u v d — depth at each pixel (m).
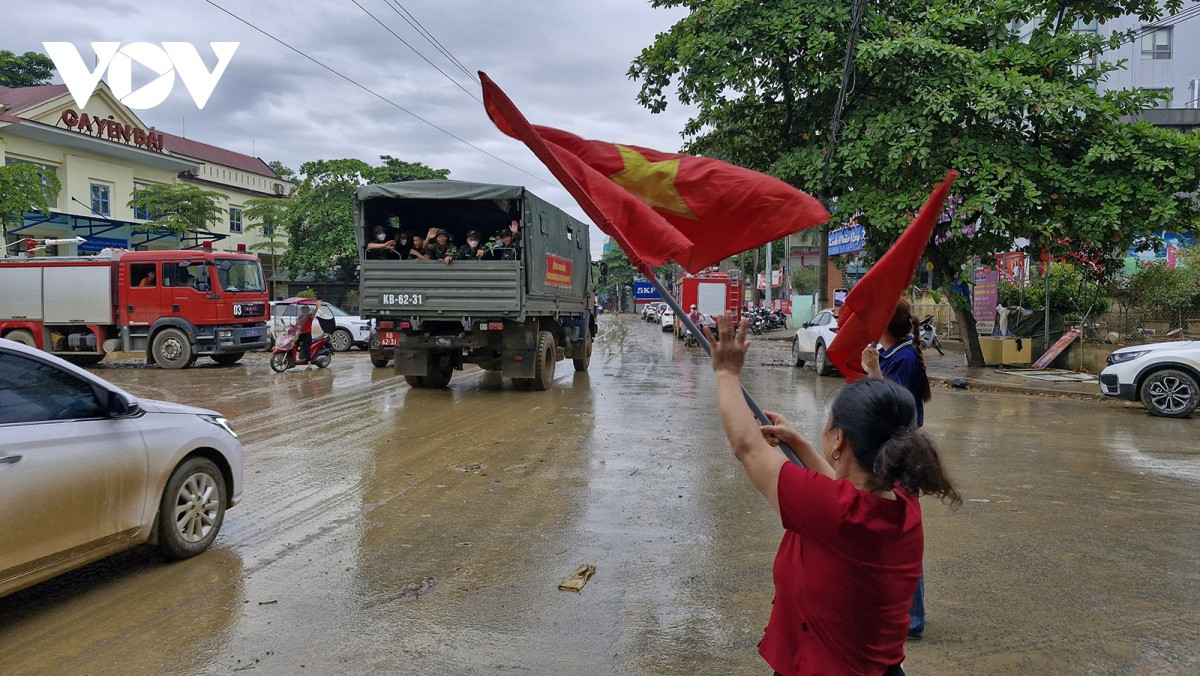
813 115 18.56
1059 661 3.72
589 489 6.99
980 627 4.10
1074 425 10.94
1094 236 15.62
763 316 41.88
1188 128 30.56
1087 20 18.52
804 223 2.62
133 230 34.03
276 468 7.75
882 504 1.86
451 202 14.18
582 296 17.88
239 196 46.78
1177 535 5.70
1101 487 7.17
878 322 2.56
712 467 7.88
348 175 40.91
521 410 11.80
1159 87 35.34
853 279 38.34
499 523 5.96
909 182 16.39
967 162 15.83
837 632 1.86
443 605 4.40
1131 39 17.94
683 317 2.38
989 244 17.41
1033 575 4.87
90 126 32.41
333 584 4.71
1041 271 21.23
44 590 4.62
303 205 40.44
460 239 15.91
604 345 30.16
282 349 17.45
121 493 4.62
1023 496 6.84
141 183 36.41
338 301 43.72
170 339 18.48
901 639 1.90
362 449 8.72
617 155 2.84
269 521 5.99
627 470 7.74
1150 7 17.69
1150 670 3.64
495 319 13.19
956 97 15.70
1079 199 16.20
